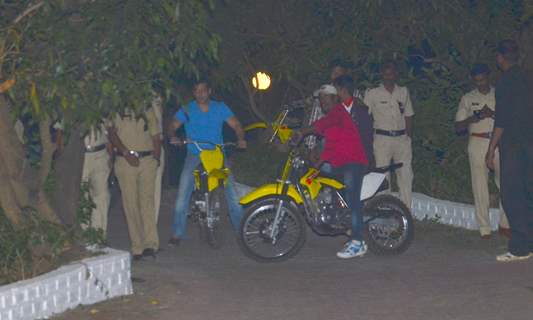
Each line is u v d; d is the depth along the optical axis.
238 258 11.61
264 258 11.27
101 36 8.73
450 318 8.73
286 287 10.03
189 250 12.08
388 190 13.08
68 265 9.23
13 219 9.44
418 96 14.96
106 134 11.09
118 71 8.77
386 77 12.66
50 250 9.46
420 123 14.36
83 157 10.27
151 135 11.16
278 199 11.26
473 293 9.56
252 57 16.84
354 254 11.39
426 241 12.39
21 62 8.78
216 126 12.02
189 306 9.28
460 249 11.88
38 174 9.83
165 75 9.00
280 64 16.38
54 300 8.84
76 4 8.90
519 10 15.06
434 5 14.96
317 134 11.60
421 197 13.78
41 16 8.83
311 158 11.83
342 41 15.65
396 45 15.41
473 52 15.16
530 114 10.93
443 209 13.40
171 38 9.00
